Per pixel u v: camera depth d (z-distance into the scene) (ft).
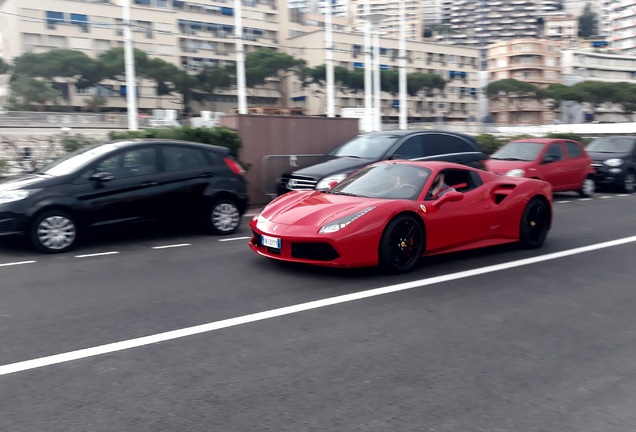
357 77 228.63
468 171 25.43
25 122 112.16
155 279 21.59
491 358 14.24
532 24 514.68
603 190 58.90
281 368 13.48
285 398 11.96
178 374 13.10
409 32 458.91
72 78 195.72
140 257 25.57
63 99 196.03
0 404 11.66
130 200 28.04
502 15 516.73
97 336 15.49
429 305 18.48
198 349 14.61
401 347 14.88
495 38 517.96
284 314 17.40
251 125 42.47
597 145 59.67
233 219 31.55
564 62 304.50
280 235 21.67
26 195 25.72
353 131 47.93
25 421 10.98
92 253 26.48
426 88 255.29
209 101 228.63
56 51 184.03
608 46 444.55
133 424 10.87
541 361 14.10
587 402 11.95
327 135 46.37
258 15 236.22
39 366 13.52
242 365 13.64
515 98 266.98
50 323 16.55
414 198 23.07
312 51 236.84
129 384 12.58
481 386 12.64
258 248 23.43
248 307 18.07
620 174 54.95
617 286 21.08
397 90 244.83
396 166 25.35
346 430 10.71
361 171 26.22
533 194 27.02
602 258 25.64
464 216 24.14
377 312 17.70
